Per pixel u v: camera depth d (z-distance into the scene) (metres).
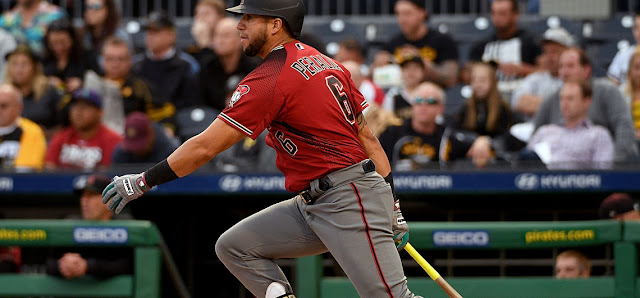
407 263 21.94
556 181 21.70
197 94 27.02
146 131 22.56
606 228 17.06
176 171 11.72
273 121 12.05
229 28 26.20
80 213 23.83
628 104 25.05
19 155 24.67
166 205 23.31
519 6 35.28
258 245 12.83
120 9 33.84
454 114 26.86
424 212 23.02
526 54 28.88
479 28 32.81
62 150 24.41
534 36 29.20
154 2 34.84
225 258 13.03
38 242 17.27
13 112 24.81
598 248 20.89
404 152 23.53
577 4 33.28
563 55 24.72
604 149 23.06
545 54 27.27
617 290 16.97
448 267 20.95
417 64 26.56
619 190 21.64
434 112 23.55
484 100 24.83
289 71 11.84
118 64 26.53
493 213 22.88
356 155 12.19
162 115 26.28
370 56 32.06
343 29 33.25
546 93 25.73
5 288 17.47
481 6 34.50
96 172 22.55
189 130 25.69
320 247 12.89
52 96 27.03
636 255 16.98
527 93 27.09
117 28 30.88
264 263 12.98
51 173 22.72
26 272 22.55
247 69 26.62
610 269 18.41
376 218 12.05
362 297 12.19
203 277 23.22
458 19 33.41
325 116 11.95
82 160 24.25
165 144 23.03
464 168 22.17
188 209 23.31
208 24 30.25
